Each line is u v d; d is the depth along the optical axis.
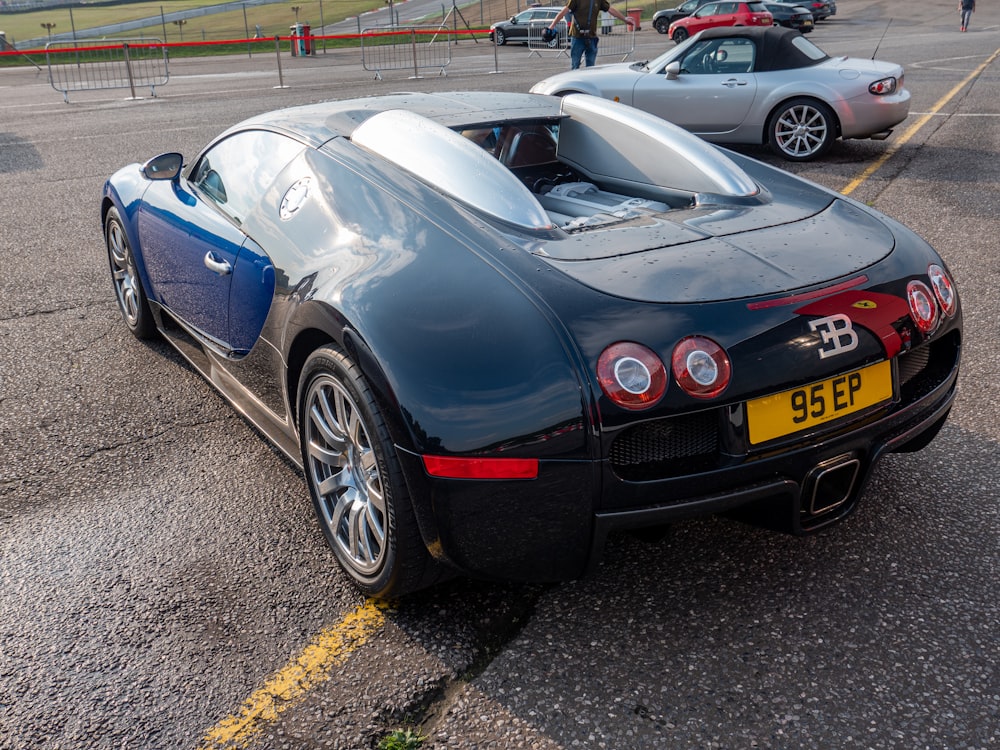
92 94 16.27
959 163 7.93
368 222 2.48
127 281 4.24
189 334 3.60
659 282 2.11
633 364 1.94
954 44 22.72
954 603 2.33
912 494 2.84
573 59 13.38
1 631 2.32
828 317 2.13
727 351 2.00
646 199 3.06
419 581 2.25
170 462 3.19
